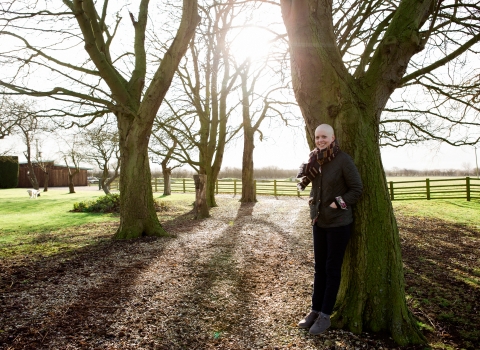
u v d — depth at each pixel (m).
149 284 4.63
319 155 2.97
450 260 6.46
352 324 3.12
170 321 3.44
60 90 7.73
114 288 4.45
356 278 3.20
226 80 14.05
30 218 13.01
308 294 4.23
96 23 8.18
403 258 6.61
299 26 3.31
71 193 27.50
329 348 2.87
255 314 3.63
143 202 8.44
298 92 3.42
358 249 3.18
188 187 31.61
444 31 5.47
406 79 4.76
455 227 10.28
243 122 19.14
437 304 4.16
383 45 3.31
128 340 3.02
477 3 5.38
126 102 8.18
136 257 6.25
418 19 3.32
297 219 12.05
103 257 6.27
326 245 3.11
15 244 7.77
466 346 3.06
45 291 4.31
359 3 5.72
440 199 17.34
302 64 3.32
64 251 6.89
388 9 5.46
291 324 3.36
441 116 7.75
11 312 3.60
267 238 8.37
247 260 6.09
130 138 8.19
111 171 34.47
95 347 2.88
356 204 3.19
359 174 3.02
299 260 6.10
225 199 21.53
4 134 8.34
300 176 3.21
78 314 3.57
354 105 3.23
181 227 10.45
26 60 7.75
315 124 3.35
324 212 2.99
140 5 8.88
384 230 3.16
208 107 14.16
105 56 8.30
